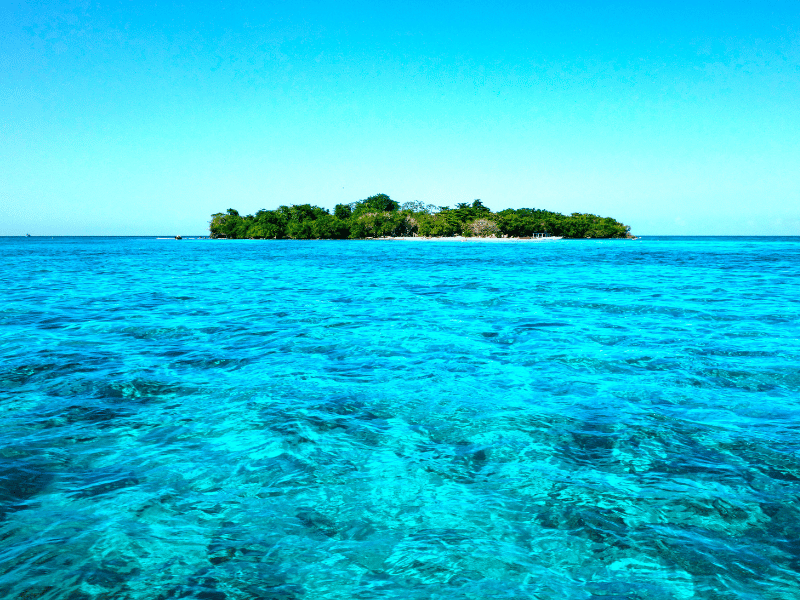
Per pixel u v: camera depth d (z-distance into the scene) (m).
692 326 13.89
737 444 6.21
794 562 4.09
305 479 5.43
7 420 6.95
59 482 5.29
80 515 4.70
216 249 90.12
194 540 4.37
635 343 11.78
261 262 49.00
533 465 5.74
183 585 3.82
